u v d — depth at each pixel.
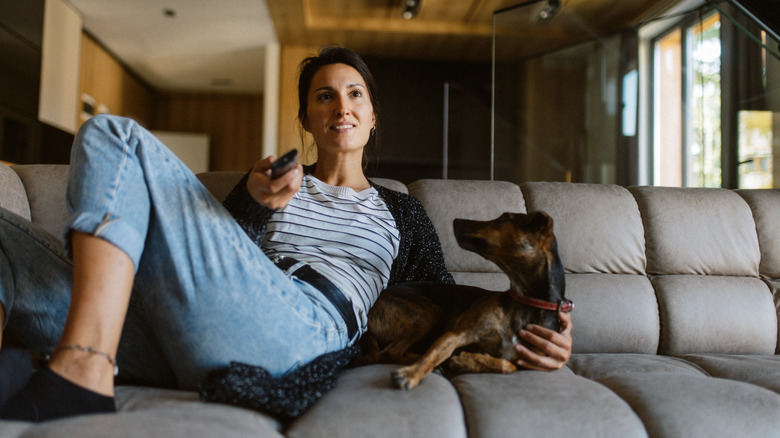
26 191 1.57
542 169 4.72
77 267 0.81
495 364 1.06
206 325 0.89
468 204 1.69
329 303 1.06
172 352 0.91
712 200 1.77
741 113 3.06
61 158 4.81
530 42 4.68
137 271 0.90
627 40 4.22
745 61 3.01
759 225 1.76
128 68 7.32
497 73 4.66
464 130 6.27
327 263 1.16
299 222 1.22
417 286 1.26
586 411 0.90
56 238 0.98
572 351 1.57
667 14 3.77
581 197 1.73
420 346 1.18
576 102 4.64
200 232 0.89
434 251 1.42
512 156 4.70
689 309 1.60
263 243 1.21
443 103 6.29
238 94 8.66
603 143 4.42
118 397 0.87
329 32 5.73
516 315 1.08
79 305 0.79
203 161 8.20
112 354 0.81
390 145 6.20
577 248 1.67
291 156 0.93
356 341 1.21
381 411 0.84
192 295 0.88
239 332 0.90
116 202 0.84
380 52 6.21
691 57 3.53
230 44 6.33
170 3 5.27
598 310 1.58
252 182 0.98
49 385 0.74
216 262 0.89
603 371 1.29
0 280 0.88
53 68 4.97
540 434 0.85
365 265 1.23
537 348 1.09
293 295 0.97
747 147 3.03
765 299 1.65
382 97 6.26
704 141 3.39
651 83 3.98
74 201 0.85
